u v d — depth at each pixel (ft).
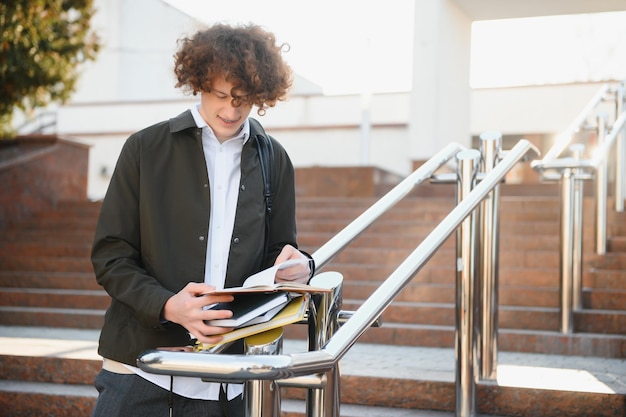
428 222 21.47
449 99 32.86
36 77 26.68
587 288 15.48
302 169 31.91
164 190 5.58
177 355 4.09
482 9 32.04
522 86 49.29
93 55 29.40
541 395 9.56
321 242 21.47
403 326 14.08
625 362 12.12
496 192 9.71
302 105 51.08
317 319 5.03
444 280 17.01
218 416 5.68
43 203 26.91
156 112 54.44
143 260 5.57
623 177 19.94
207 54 5.15
